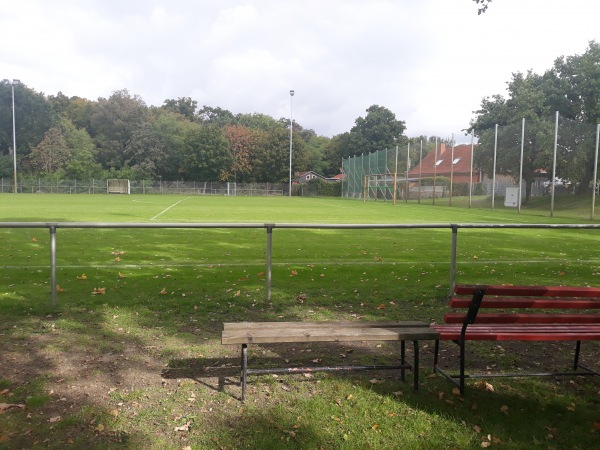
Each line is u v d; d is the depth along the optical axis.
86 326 5.48
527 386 4.06
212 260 10.30
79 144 79.00
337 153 92.44
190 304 6.43
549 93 40.88
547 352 4.93
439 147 41.09
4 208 29.11
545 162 28.89
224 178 78.06
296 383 4.06
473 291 3.67
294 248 12.38
